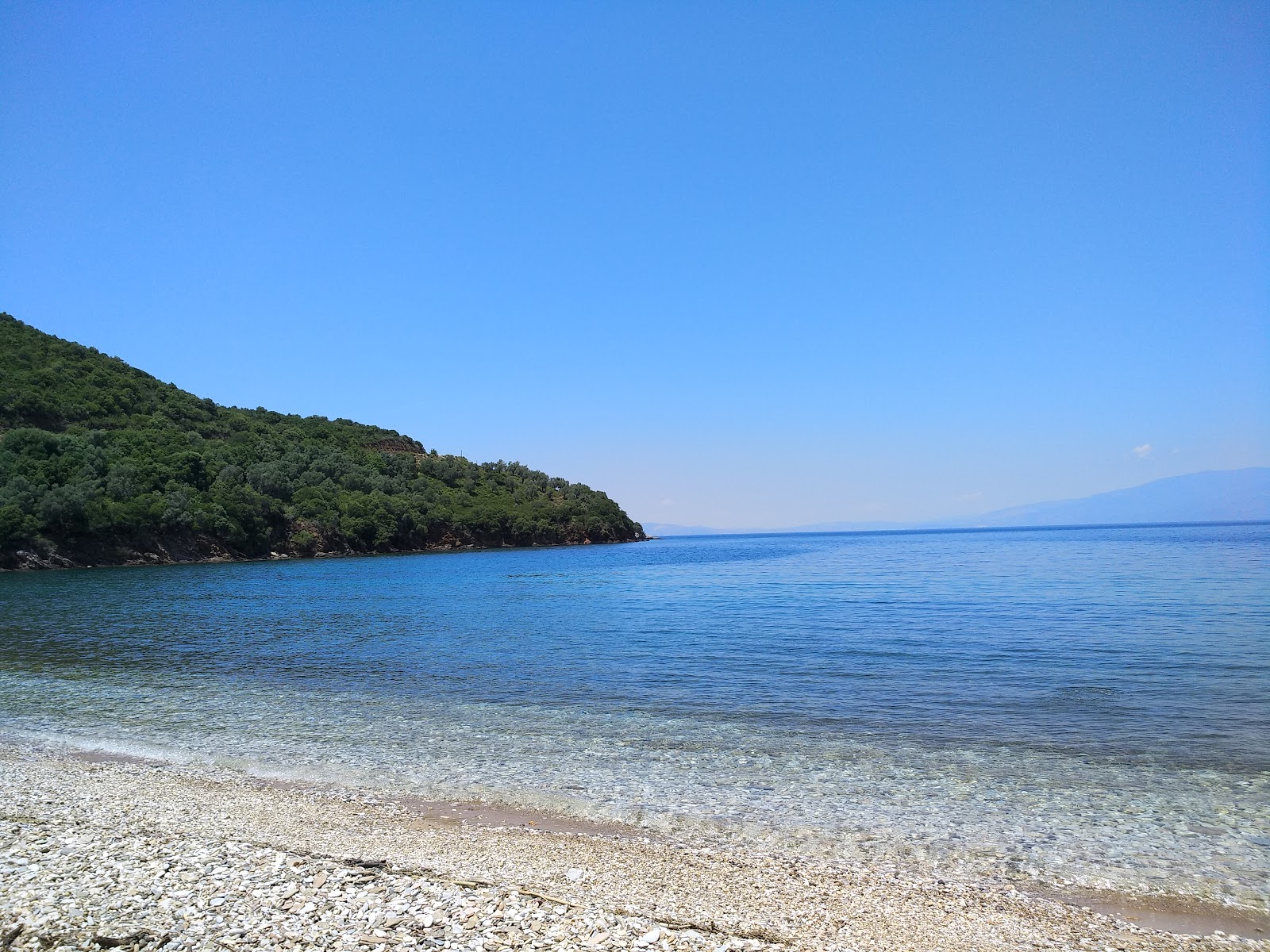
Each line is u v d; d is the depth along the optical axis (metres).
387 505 138.50
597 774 14.70
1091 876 10.14
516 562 112.44
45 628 38.97
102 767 15.16
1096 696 20.98
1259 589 49.88
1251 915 9.07
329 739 17.31
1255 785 13.84
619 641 33.09
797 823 12.07
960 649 29.12
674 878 9.81
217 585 69.06
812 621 38.97
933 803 13.01
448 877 9.45
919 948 8.10
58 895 8.60
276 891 8.79
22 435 98.06
